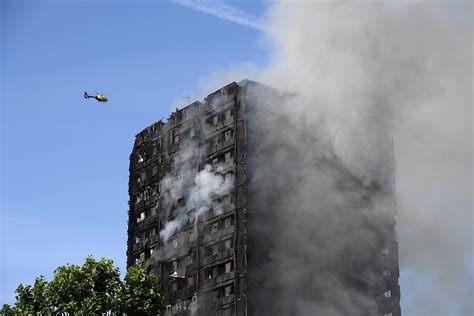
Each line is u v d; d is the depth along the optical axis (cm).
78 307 12731
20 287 13125
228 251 16450
